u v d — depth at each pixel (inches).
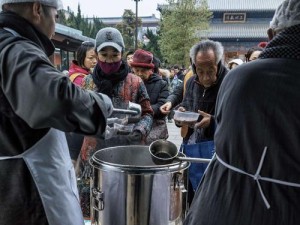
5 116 43.7
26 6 45.6
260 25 1599.4
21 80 39.7
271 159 39.1
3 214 45.6
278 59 40.6
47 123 40.4
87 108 42.0
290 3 40.9
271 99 39.1
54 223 46.9
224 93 43.3
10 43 41.8
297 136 38.2
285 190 38.9
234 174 41.4
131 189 51.6
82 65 114.1
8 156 45.1
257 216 39.5
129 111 53.0
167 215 53.8
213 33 1557.6
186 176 56.6
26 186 45.6
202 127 73.3
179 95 99.3
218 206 42.0
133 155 64.0
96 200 54.5
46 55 46.8
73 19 957.2
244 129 40.2
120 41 77.1
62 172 48.3
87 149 76.5
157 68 132.3
